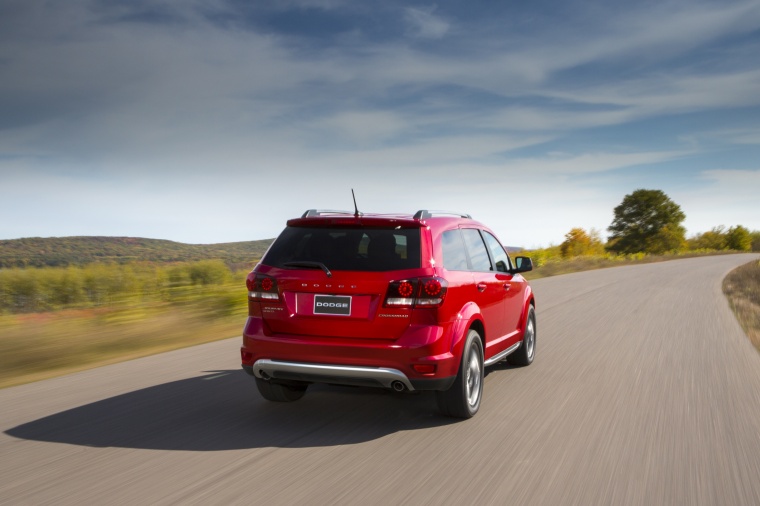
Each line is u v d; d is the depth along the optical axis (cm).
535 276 3055
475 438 500
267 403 607
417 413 575
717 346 966
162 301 1360
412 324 508
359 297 513
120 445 476
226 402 609
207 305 1295
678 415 570
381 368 503
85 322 1132
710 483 405
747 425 538
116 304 1307
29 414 564
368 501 372
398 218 527
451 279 536
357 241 530
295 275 526
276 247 555
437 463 440
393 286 506
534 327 840
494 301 650
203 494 381
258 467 429
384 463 439
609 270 3562
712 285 2323
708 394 652
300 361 520
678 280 2605
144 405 596
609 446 480
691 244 10831
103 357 896
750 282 2455
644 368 792
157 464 434
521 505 369
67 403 603
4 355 878
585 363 827
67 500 371
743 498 381
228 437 498
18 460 441
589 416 567
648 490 393
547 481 407
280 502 370
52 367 822
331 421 546
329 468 428
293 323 527
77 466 429
